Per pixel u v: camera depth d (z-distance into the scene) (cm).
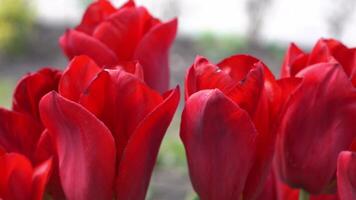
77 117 39
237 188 41
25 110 45
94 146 39
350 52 46
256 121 40
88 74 41
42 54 415
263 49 427
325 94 44
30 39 420
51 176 43
